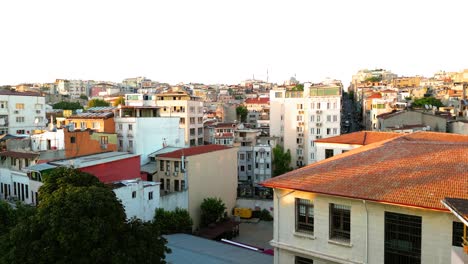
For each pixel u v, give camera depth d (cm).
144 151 6912
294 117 10769
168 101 9612
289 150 10206
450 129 8138
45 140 6106
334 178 2528
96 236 2525
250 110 16000
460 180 2169
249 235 6019
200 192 6109
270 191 8581
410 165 2461
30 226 2555
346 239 2425
